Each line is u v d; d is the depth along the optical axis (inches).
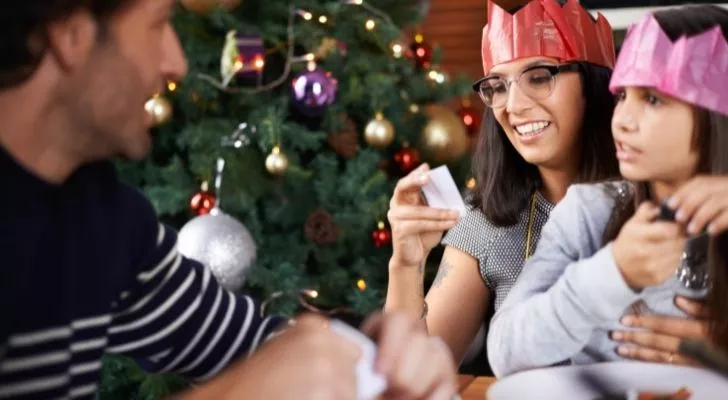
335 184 85.8
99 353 31.7
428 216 45.3
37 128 27.3
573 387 31.3
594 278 32.8
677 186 34.7
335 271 86.4
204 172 80.8
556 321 34.0
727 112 34.1
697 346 30.4
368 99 87.2
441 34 133.3
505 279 50.7
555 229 37.5
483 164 51.9
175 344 35.2
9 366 28.5
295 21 87.7
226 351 35.7
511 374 35.5
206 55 81.6
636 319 32.4
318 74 81.0
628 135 35.7
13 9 24.5
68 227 29.6
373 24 87.0
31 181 27.9
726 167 34.3
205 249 72.9
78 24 25.6
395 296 46.4
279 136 80.6
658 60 34.6
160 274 34.5
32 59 25.5
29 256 28.1
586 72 47.5
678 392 29.5
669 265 31.9
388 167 90.9
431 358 25.9
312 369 21.5
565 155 48.3
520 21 47.7
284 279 82.2
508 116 48.9
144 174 85.0
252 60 78.7
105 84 26.7
